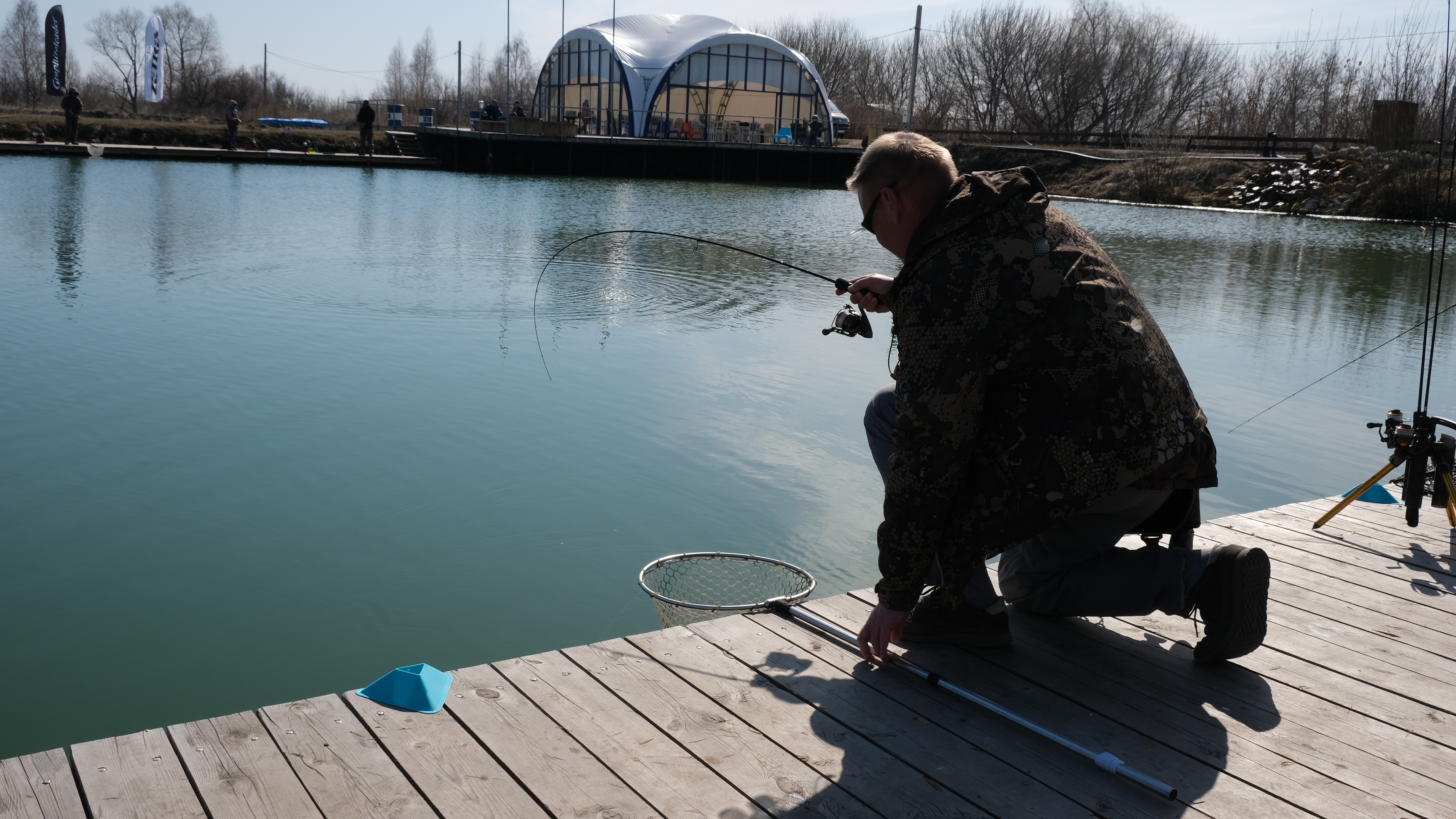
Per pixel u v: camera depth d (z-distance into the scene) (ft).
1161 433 6.95
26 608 12.12
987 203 6.68
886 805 6.23
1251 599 7.64
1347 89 130.82
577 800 6.15
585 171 120.47
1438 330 34.01
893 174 7.00
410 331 27.20
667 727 6.98
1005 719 7.19
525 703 7.22
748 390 22.70
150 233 44.37
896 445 6.94
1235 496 17.62
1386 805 6.40
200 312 28.50
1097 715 7.34
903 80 222.89
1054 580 8.16
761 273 40.75
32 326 25.86
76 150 93.66
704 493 16.42
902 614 7.30
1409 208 82.84
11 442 17.49
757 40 129.80
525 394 21.67
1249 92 151.84
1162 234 68.28
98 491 15.58
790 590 11.86
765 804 6.20
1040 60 170.19
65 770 6.23
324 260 38.75
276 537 14.28
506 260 40.93
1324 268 51.11
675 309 32.22
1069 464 6.87
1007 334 6.68
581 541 14.48
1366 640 8.72
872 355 26.61
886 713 7.25
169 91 185.26
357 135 121.19
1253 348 30.40
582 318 29.99
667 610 9.43
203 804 5.95
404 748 6.61
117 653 11.28
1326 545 11.05
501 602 12.69
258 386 21.38
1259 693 7.74
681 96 130.52
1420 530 11.61
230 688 10.70
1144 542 10.31
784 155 125.90
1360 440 21.07
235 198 62.39
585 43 140.46
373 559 13.74
